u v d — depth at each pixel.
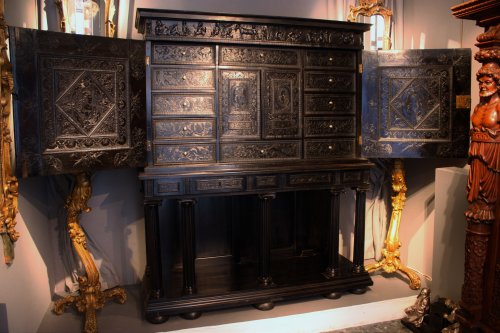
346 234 3.43
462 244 2.43
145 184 2.36
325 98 2.68
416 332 2.46
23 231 2.27
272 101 2.57
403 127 2.76
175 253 2.99
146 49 2.34
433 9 3.00
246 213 3.07
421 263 3.17
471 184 1.87
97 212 2.92
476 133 1.83
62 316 2.57
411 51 2.71
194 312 2.49
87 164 2.23
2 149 1.87
